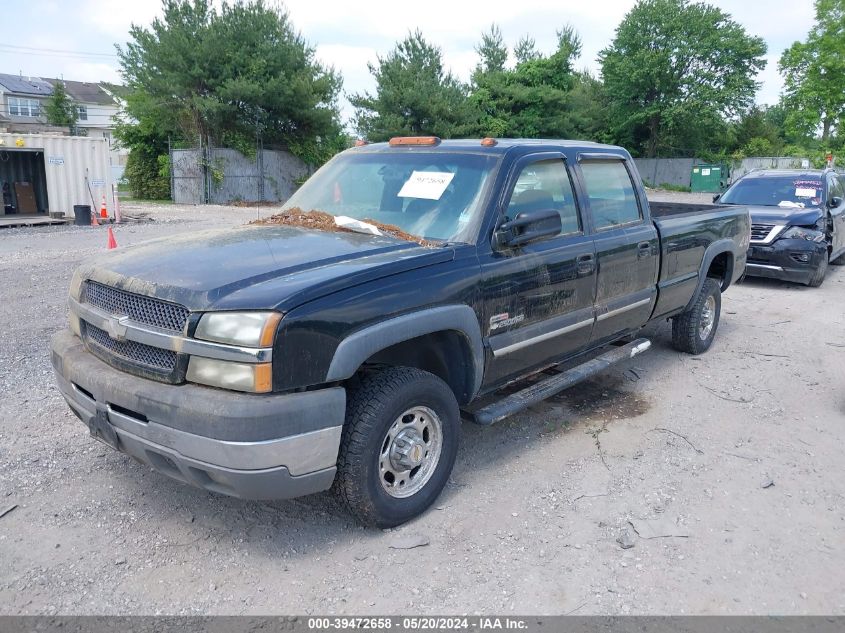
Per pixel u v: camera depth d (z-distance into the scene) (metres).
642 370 6.32
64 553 3.26
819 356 6.87
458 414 3.77
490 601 3.00
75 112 55.28
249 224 4.43
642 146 54.66
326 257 3.44
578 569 3.24
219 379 2.93
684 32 48.84
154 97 32.06
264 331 2.87
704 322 6.82
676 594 3.07
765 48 49.38
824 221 10.59
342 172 4.76
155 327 3.10
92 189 20.88
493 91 42.25
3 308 7.96
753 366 6.50
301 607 2.94
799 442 4.76
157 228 18.11
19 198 20.58
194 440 2.90
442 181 4.20
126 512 3.63
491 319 3.92
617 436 4.80
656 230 5.48
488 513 3.72
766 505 3.88
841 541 3.52
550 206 4.47
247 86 30.44
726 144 56.72
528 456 4.45
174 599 2.96
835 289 10.69
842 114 45.31
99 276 3.48
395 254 3.55
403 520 3.55
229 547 3.35
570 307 4.55
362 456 3.25
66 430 4.61
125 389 3.10
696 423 5.07
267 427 2.86
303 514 3.67
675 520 3.69
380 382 3.35
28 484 3.88
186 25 30.84
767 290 10.55
